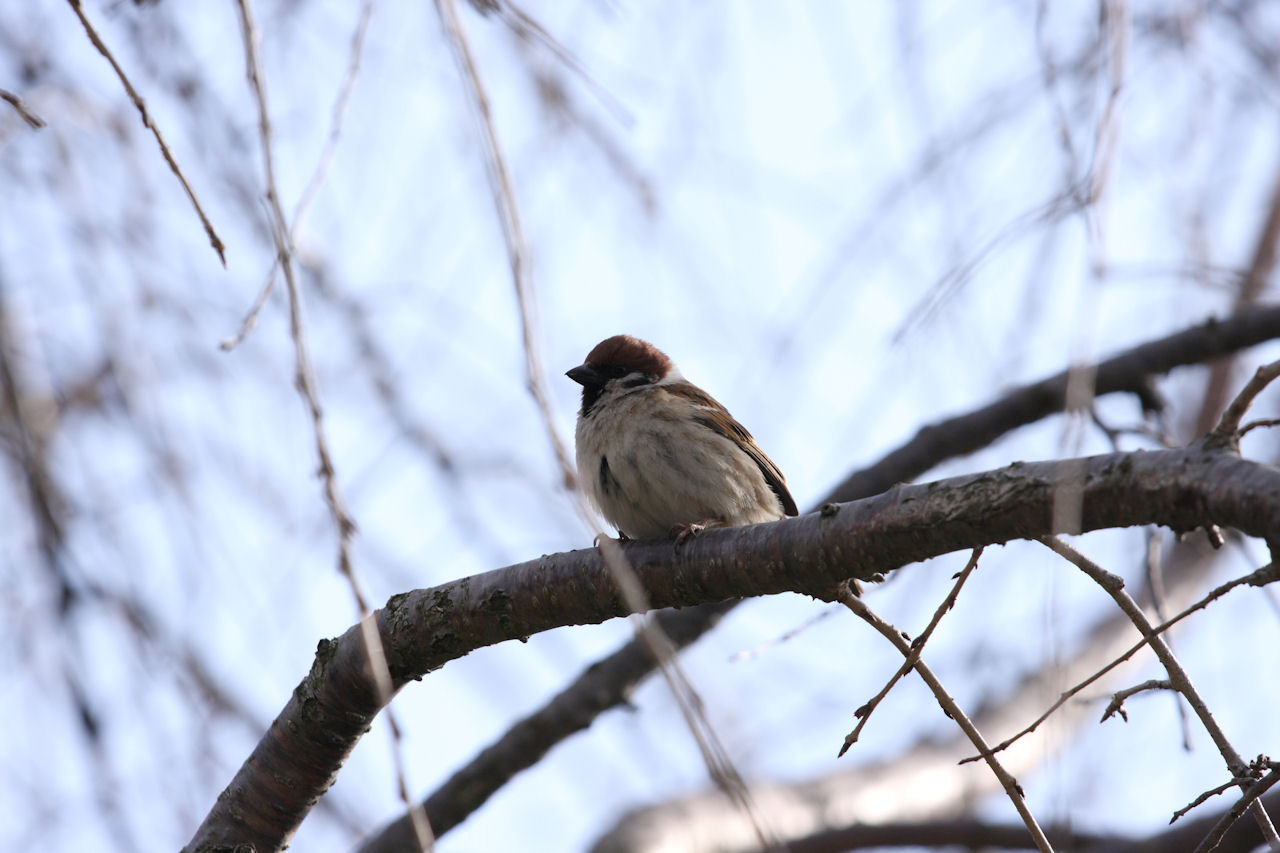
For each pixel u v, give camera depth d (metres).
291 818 7.84
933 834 12.84
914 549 6.07
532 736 10.87
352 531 4.59
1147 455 5.30
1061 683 4.78
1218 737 5.56
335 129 5.46
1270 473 4.85
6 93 5.73
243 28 5.04
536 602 7.34
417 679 7.73
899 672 6.10
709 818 12.25
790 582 6.65
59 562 8.33
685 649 11.24
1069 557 5.57
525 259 4.63
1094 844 11.15
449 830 10.77
